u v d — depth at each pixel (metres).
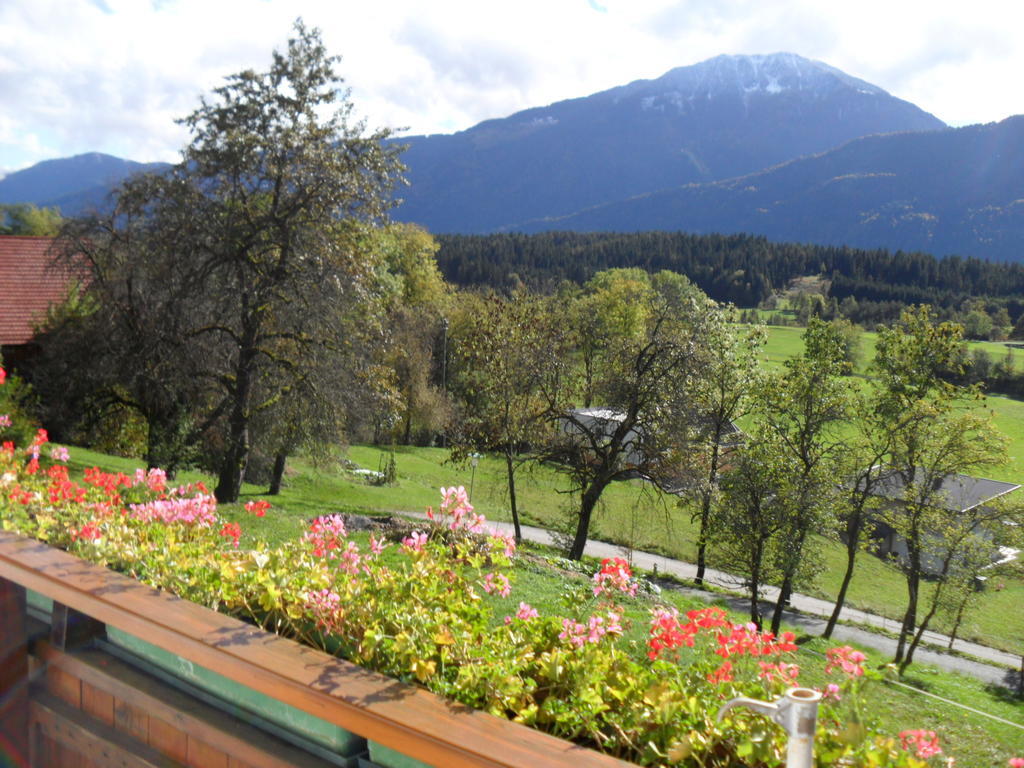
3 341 32.19
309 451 24.22
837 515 31.11
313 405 22.58
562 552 29.14
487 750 1.61
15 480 4.58
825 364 30.42
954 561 29.53
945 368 31.45
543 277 147.25
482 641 2.67
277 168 21.22
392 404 25.11
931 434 29.39
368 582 3.06
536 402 31.12
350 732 1.96
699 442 28.19
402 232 59.75
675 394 27.47
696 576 37.97
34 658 2.61
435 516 4.03
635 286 71.94
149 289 22.11
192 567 3.14
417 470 52.19
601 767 1.56
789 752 1.60
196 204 21.12
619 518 48.44
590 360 31.41
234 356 23.09
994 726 15.27
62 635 2.49
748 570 29.53
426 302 62.84
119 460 27.09
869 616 38.94
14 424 12.82
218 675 2.18
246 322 22.12
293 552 3.54
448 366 61.22
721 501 29.03
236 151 20.41
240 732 2.08
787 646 3.53
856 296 168.12
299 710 2.01
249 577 2.91
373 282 23.50
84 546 3.44
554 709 2.21
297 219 21.30
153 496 5.48
